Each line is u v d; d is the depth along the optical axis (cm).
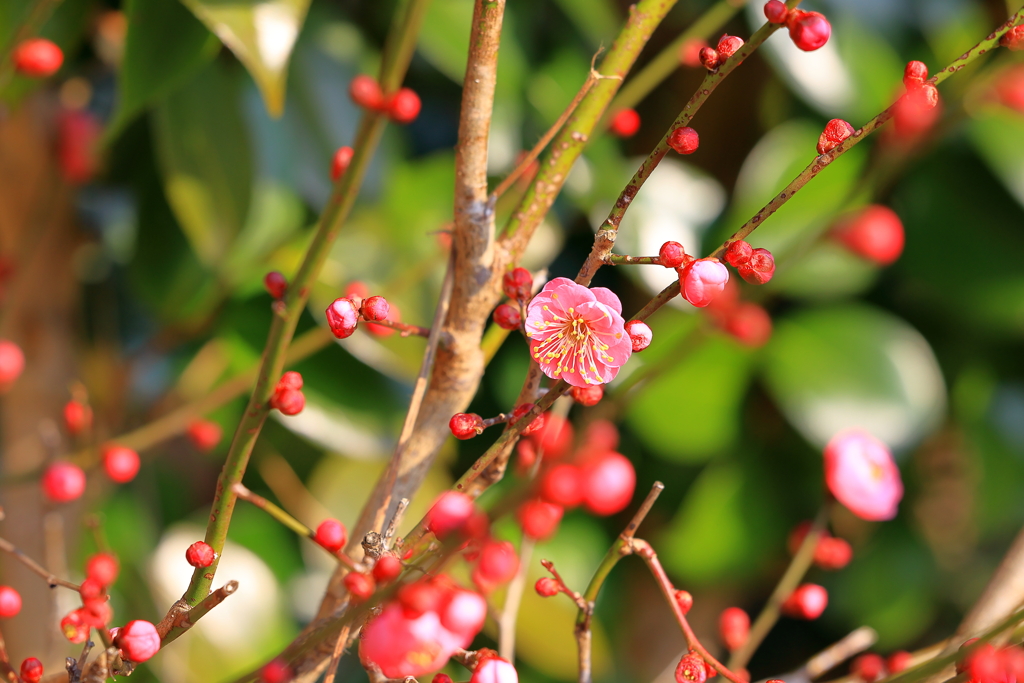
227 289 119
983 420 131
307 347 99
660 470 131
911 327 134
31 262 115
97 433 125
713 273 80
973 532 138
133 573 126
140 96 99
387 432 117
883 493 92
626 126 92
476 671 81
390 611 78
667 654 135
